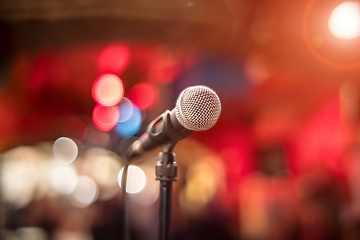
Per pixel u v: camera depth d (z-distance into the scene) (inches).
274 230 141.9
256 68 152.0
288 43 106.4
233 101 196.7
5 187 143.3
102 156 242.2
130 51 119.7
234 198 165.5
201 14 80.0
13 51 91.3
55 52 97.2
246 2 89.0
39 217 138.8
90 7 76.5
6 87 120.5
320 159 156.3
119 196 125.2
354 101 150.8
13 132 168.1
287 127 176.6
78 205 150.1
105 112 231.3
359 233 117.3
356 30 91.9
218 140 218.8
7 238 126.0
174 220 116.0
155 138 39.8
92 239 119.0
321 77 144.1
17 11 78.0
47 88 176.2
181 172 128.8
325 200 129.3
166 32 83.7
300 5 94.3
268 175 169.5
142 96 191.2
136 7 76.7
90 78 161.9
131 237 111.6
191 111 34.7
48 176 176.1
